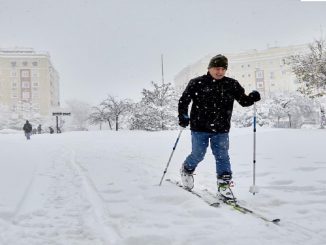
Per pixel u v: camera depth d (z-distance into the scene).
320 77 25.66
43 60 100.00
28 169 7.57
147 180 6.18
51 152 12.43
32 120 78.12
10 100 98.75
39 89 99.56
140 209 4.30
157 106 41.16
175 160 9.32
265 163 7.68
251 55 114.06
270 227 3.57
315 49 26.58
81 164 8.55
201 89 4.95
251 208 4.35
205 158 9.06
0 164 8.15
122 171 7.29
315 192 5.04
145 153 11.41
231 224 3.67
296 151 9.41
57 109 47.50
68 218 4.00
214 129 4.96
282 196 4.83
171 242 3.23
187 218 3.92
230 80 5.00
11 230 3.57
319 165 7.07
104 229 3.59
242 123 45.50
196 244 3.16
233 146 11.69
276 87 110.00
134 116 42.25
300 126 45.97
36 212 4.20
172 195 4.82
